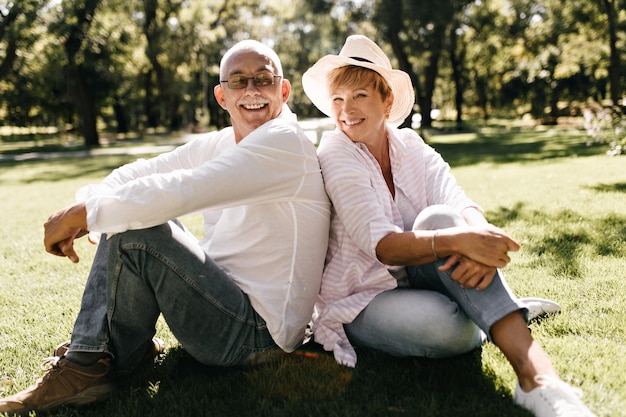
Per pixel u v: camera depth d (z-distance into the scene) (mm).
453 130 31844
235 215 2326
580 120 38250
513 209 5965
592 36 27250
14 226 6527
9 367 2561
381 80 2451
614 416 1843
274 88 2404
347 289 2389
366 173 2338
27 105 40625
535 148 15867
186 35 32750
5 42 21797
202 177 2047
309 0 25766
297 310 2277
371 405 2020
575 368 2217
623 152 8352
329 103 2744
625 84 33312
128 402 2146
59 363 2143
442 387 2139
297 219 2225
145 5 30109
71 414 2076
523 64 36625
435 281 2256
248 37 39438
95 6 24234
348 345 2383
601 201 6051
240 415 2023
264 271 2250
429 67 32469
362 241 2246
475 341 2268
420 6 22312
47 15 22766
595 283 3293
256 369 2314
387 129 2633
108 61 28172
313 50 42062
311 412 2002
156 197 1988
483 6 31859
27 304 3477
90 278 2256
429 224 2180
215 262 2344
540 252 4129
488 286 2023
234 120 2477
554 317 2809
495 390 2088
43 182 12023
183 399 2139
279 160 2143
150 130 40625
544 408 1802
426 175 2635
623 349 2396
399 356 2342
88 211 2012
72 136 42812
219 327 2188
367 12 25156
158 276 2070
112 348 2199
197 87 42750
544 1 29250
